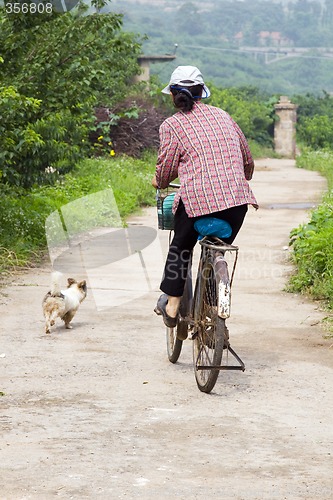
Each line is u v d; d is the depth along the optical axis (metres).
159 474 7.08
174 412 8.69
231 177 9.30
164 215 9.99
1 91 18.06
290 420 8.48
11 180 21.02
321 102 94.69
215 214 9.27
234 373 10.13
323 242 15.74
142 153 47.53
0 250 17.69
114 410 8.73
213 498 6.63
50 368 10.27
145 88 54.28
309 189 39.06
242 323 12.79
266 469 7.22
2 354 10.85
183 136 9.45
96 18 19.53
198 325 9.56
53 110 20.17
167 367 10.42
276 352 11.12
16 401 9.01
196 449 7.65
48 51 19.47
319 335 12.05
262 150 79.62
